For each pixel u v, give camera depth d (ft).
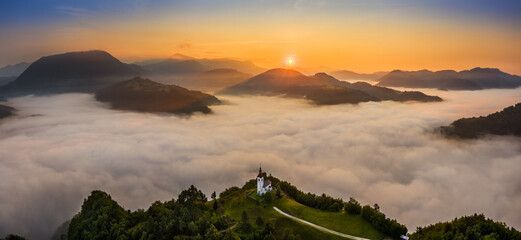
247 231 479.82
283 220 514.68
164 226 468.75
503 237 400.88
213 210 558.56
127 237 470.80
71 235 529.04
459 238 404.16
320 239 467.93
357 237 471.21
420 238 433.89
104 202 555.28
